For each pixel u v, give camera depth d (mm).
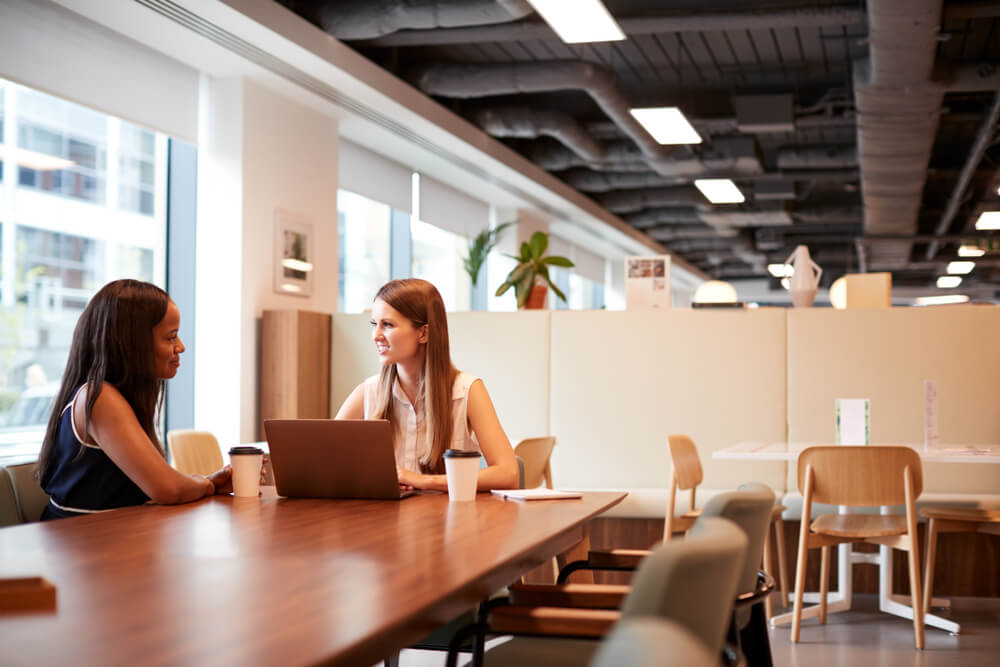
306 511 2025
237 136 6395
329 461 2244
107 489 2221
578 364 5895
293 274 6891
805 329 5621
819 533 4059
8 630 987
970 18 7281
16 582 1126
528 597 1648
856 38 7461
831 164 10508
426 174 9680
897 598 4660
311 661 865
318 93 6797
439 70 7523
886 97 7477
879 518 4371
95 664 859
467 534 1683
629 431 5801
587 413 5863
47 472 2273
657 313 5816
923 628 3932
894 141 8500
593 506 2135
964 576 4969
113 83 5703
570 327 5926
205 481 2326
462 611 1248
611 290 16375
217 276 6387
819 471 3959
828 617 4508
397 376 2627
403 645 1048
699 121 9203
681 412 5750
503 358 5992
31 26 5148
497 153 9039
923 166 9297
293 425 2238
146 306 2303
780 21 6598
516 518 1909
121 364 2262
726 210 12828
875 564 5090
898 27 6207
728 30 7559
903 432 5465
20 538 1624
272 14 5539
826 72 8633
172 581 1247
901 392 5484
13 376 5531
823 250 17109
